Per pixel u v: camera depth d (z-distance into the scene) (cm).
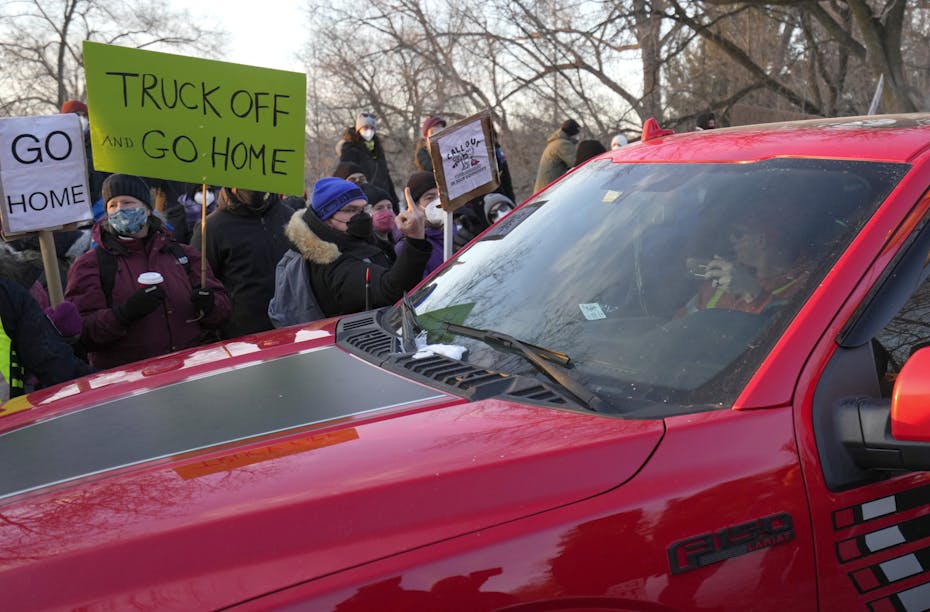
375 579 155
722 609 172
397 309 303
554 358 226
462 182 433
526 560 163
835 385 190
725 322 210
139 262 455
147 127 399
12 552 159
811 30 2241
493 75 2488
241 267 538
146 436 211
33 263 497
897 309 199
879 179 218
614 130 2280
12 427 239
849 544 182
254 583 153
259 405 222
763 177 243
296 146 421
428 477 171
